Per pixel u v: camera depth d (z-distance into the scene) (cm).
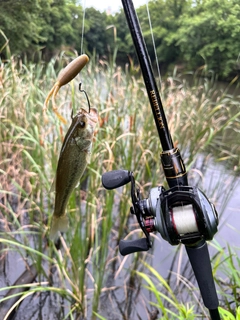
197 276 27
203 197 25
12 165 78
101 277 58
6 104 82
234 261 69
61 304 60
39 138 69
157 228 26
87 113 30
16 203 84
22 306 59
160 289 64
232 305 57
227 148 114
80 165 30
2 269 67
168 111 95
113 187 28
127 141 81
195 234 25
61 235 65
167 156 28
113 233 77
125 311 60
